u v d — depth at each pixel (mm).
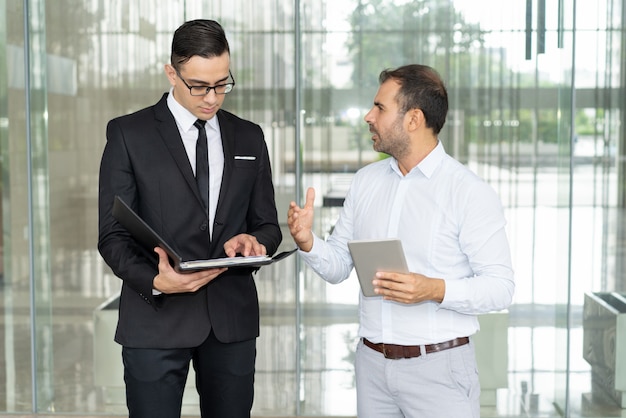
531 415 4648
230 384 2791
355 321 4707
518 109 4566
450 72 4582
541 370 4641
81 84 4672
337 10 4582
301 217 2570
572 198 4562
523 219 4605
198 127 2699
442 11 4555
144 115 2705
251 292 2822
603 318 4594
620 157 4520
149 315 2674
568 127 4539
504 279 2410
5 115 4691
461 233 2441
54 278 4762
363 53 4594
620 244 4559
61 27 4648
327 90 4621
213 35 2486
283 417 4738
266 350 4770
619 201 4539
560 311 4613
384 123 2473
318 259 2617
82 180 4711
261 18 4609
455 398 2482
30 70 4672
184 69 2488
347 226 2744
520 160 4586
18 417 4742
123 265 2578
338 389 4746
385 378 2537
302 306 4727
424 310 2480
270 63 4633
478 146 4605
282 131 4656
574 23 4488
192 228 2662
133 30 4633
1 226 4742
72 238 4742
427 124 2479
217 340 2754
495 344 4648
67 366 4801
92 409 4801
